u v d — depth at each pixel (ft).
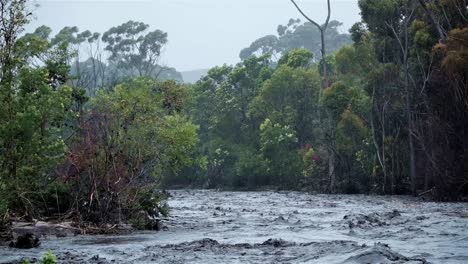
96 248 72.33
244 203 187.21
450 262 56.85
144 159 111.24
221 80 389.80
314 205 171.01
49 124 97.60
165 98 126.82
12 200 88.38
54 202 98.22
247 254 64.39
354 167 264.31
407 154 232.12
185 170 365.20
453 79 183.62
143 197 106.22
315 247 66.59
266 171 319.06
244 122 350.84
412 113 217.15
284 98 323.98
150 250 69.56
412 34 221.87
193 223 110.22
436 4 215.92
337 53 257.75
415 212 129.29
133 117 111.55
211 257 62.75
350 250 61.57
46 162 88.38
